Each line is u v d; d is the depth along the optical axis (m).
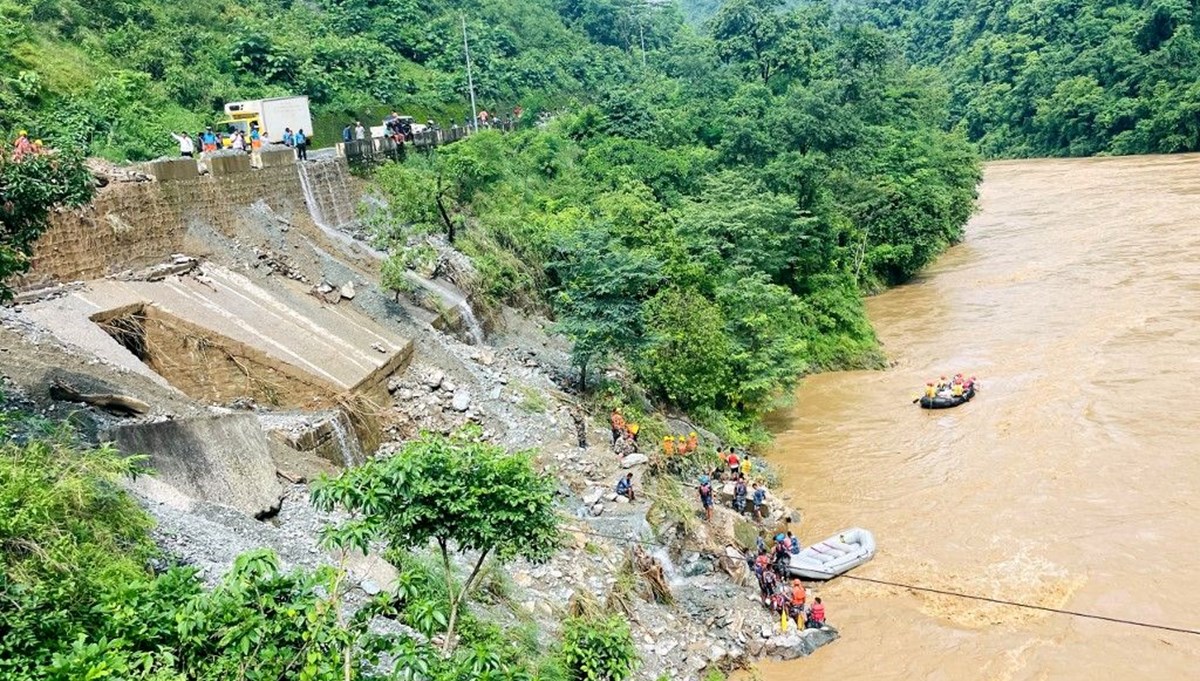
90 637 7.90
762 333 32.66
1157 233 55.78
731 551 21.42
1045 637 18.69
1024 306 44.12
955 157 63.75
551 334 30.34
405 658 7.85
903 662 18.23
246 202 25.61
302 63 45.91
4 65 29.41
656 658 16.98
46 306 17.25
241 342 19.19
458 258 30.88
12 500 9.17
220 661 7.60
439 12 63.94
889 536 23.31
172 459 14.06
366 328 23.89
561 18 84.12
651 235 35.56
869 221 52.62
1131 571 20.48
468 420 22.89
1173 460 25.48
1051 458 26.56
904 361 38.47
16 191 12.32
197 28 42.62
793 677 17.97
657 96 62.78
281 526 14.76
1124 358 34.16
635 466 23.19
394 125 38.12
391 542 10.02
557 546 10.63
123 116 31.22
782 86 71.06
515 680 8.39
